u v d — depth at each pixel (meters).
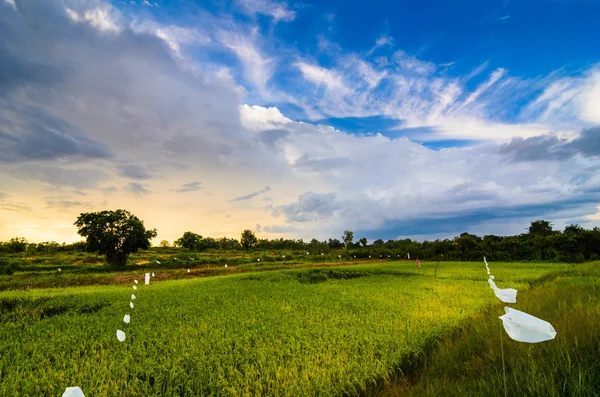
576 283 11.93
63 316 11.35
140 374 6.40
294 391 5.59
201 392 5.65
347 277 25.20
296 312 11.17
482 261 39.59
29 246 62.72
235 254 63.12
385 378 6.10
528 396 3.90
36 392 5.65
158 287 18.39
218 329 8.97
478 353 6.31
